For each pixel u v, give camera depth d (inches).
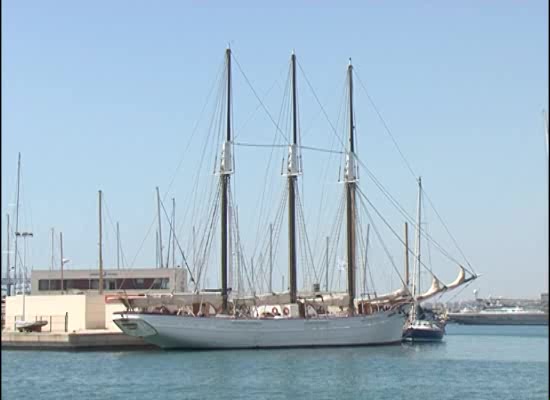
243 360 3622.0
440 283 4761.3
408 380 3083.2
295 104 4626.0
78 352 3932.1
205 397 2628.0
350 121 4798.2
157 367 3351.4
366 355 3954.2
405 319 4690.0
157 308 4128.9
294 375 3149.6
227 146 4488.2
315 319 4190.5
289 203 4564.5
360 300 4611.2
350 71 4798.2
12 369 3287.4
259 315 4335.6
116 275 5393.7
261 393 2704.2
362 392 2765.7
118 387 2822.3
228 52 4539.9
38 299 4498.0
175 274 5359.3
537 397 2691.9
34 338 4055.1
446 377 3184.1
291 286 4411.9
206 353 3890.3
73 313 4384.8
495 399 2650.1
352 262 4633.4
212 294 4286.4
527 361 3873.0
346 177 4741.6
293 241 4478.3
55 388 2805.1
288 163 4571.9
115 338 4052.7
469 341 5935.0
